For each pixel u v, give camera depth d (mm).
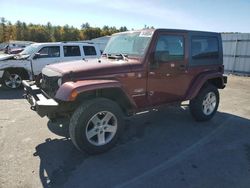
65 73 3918
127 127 5305
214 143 4582
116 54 4965
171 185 3273
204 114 5617
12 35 86125
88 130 3928
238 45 16359
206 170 3645
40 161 3818
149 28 4707
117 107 4078
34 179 3350
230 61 16953
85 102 3875
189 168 3693
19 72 9422
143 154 4109
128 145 4441
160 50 4633
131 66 4348
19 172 3502
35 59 9578
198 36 5285
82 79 3945
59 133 4891
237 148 4387
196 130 5203
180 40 4949
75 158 3936
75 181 3332
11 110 6469
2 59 9133
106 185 3260
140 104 4617
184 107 6750
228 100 8148
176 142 4598
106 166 3721
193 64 5250
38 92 4660
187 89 5273
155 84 4695
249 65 15938
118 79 4215
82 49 10594
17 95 8414
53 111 3904
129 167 3705
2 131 4961
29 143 4434
